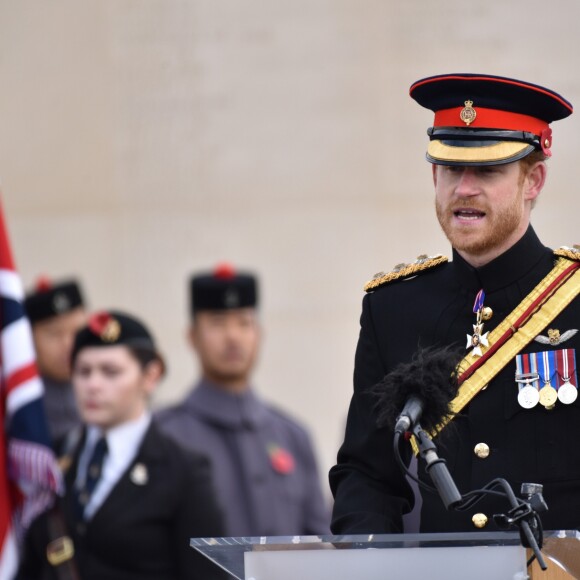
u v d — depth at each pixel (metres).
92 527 28.03
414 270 19.00
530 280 18.22
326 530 33.41
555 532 15.53
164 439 28.97
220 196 43.81
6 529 23.14
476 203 17.84
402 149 43.19
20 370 23.09
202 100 43.81
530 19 40.97
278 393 43.22
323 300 43.34
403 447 18.17
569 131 39.41
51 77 44.28
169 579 28.20
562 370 17.59
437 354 16.55
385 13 42.88
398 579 15.70
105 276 43.91
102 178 44.09
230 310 33.69
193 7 43.81
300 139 43.50
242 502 32.38
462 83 17.97
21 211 44.16
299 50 43.47
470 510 17.62
